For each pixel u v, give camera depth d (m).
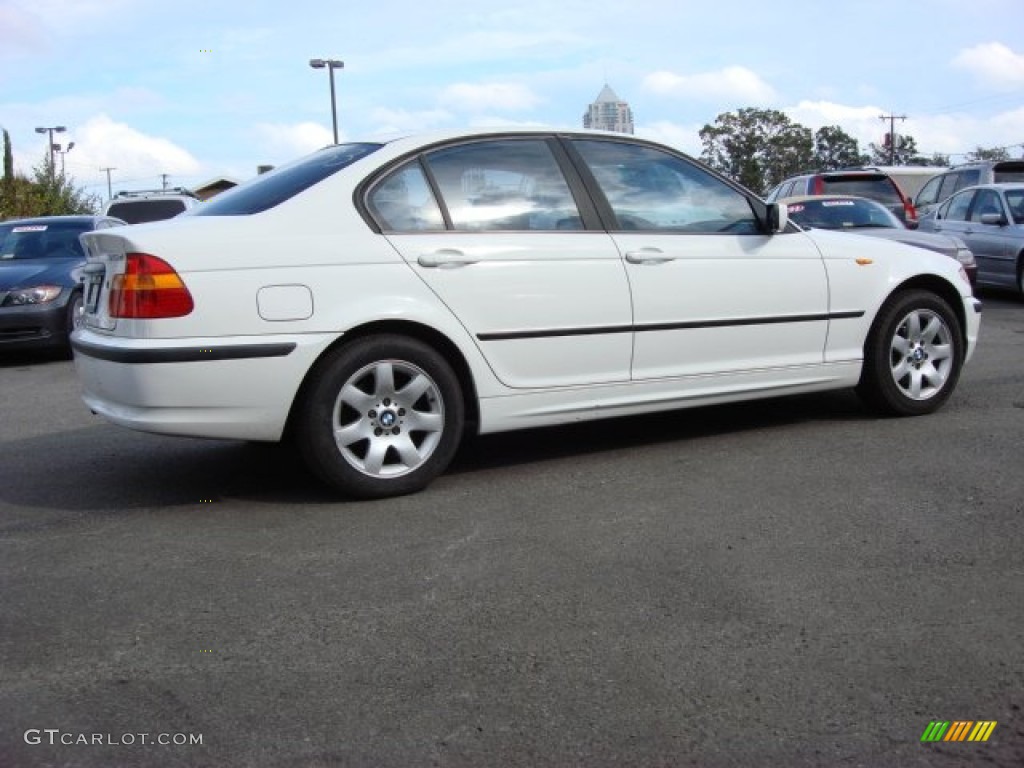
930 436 5.50
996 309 11.91
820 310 5.57
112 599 3.49
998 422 5.79
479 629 3.21
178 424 4.20
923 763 2.47
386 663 3.00
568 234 4.89
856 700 2.75
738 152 54.06
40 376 9.11
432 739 2.60
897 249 5.93
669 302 5.09
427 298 4.51
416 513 4.37
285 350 4.24
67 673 2.96
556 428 5.97
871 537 3.95
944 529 4.02
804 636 3.12
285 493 4.72
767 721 2.65
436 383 4.56
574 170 5.04
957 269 6.11
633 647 3.07
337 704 2.77
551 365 4.84
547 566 3.72
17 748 2.58
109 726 2.68
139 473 5.18
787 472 4.88
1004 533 3.96
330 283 4.32
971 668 2.91
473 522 4.23
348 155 4.76
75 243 11.16
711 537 3.99
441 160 4.76
